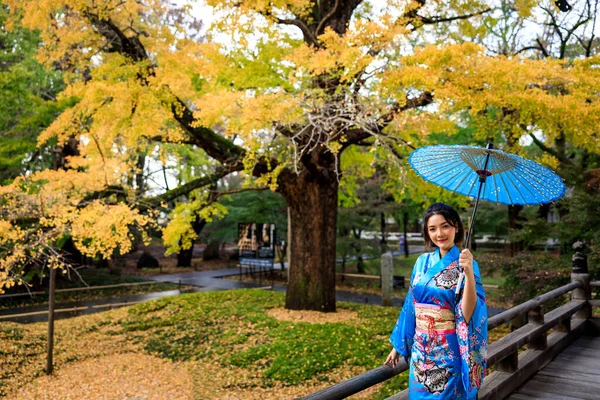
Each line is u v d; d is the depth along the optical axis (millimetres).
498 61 7289
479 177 2641
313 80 9922
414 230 49438
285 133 10234
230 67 10070
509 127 9383
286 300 12172
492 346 4480
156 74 8844
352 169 14820
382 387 7043
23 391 7691
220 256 33469
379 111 8766
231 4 8562
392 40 7879
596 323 6738
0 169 15047
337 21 11422
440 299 2520
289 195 11977
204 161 17109
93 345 10375
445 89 7000
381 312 11516
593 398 4422
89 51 10172
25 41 15031
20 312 15047
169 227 11602
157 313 12758
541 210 16906
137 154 11875
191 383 8047
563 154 13719
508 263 10578
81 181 8906
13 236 7547
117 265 26562
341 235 21719
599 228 9891
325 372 7789
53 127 9320
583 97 7336
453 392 2451
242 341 9680
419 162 3006
